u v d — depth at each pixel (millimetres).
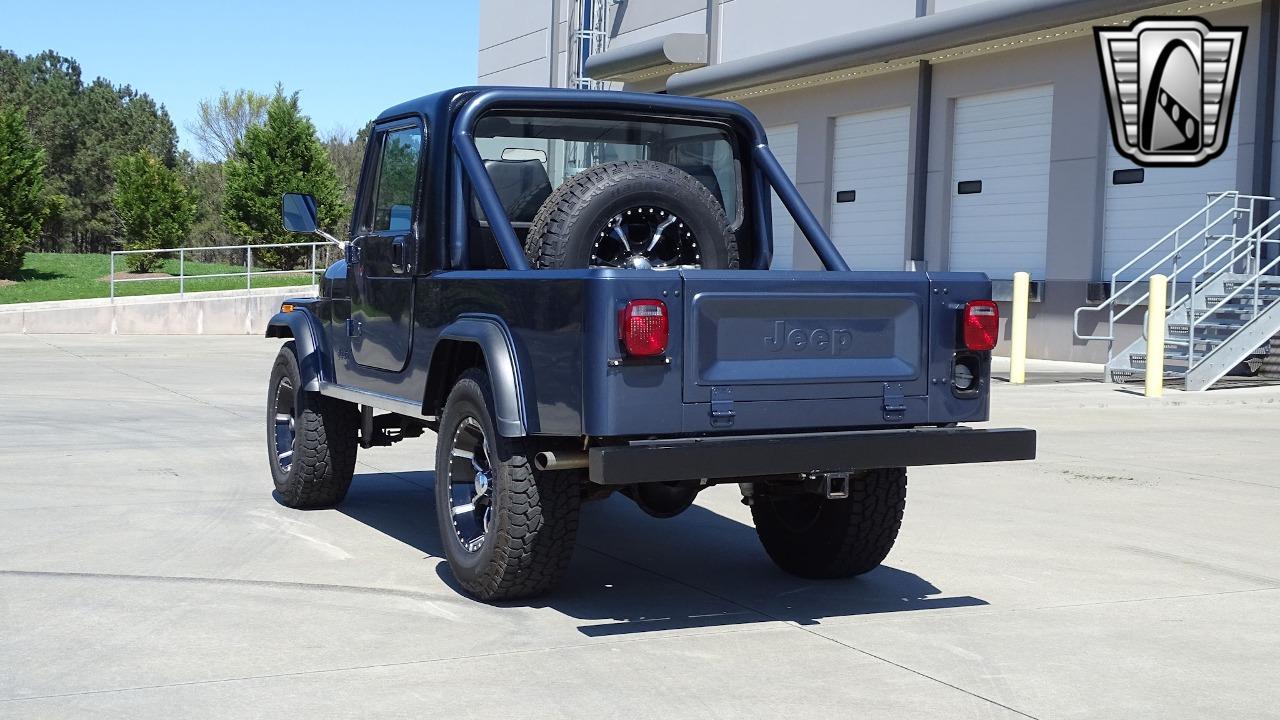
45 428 11547
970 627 5336
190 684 4434
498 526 5383
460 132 6102
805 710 4246
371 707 4215
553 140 6605
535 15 36188
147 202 45219
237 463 9633
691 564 6555
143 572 6109
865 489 5906
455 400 5723
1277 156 17156
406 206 6477
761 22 26500
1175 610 5645
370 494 8461
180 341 24438
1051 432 11984
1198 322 15297
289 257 43531
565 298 5043
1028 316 20578
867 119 24234
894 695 4414
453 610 5492
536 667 4688
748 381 5145
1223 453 10672
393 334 6480
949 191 22281
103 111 104312
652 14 30703
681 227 5875
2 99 102375
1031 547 6969
